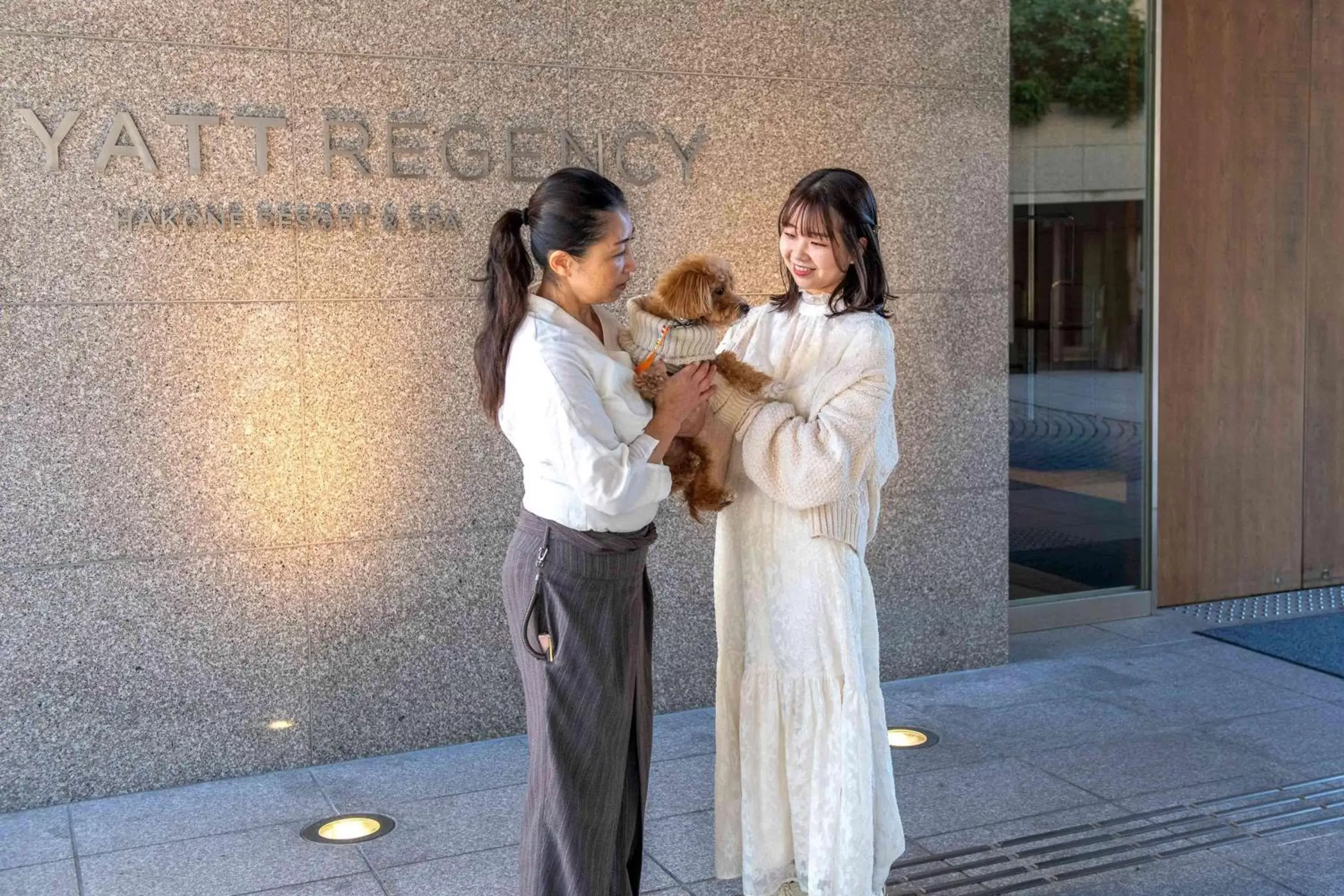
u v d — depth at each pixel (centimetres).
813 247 285
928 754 426
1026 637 572
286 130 396
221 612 402
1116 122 583
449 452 424
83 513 384
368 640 421
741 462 295
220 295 393
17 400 374
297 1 395
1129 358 596
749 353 299
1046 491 585
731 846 309
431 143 414
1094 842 358
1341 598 635
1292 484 646
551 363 251
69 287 377
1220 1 601
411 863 347
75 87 373
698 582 467
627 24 439
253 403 400
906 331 495
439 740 433
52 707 386
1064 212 575
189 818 377
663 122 448
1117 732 445
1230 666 523
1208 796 388
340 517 413
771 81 463
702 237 458
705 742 438
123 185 380
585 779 263
